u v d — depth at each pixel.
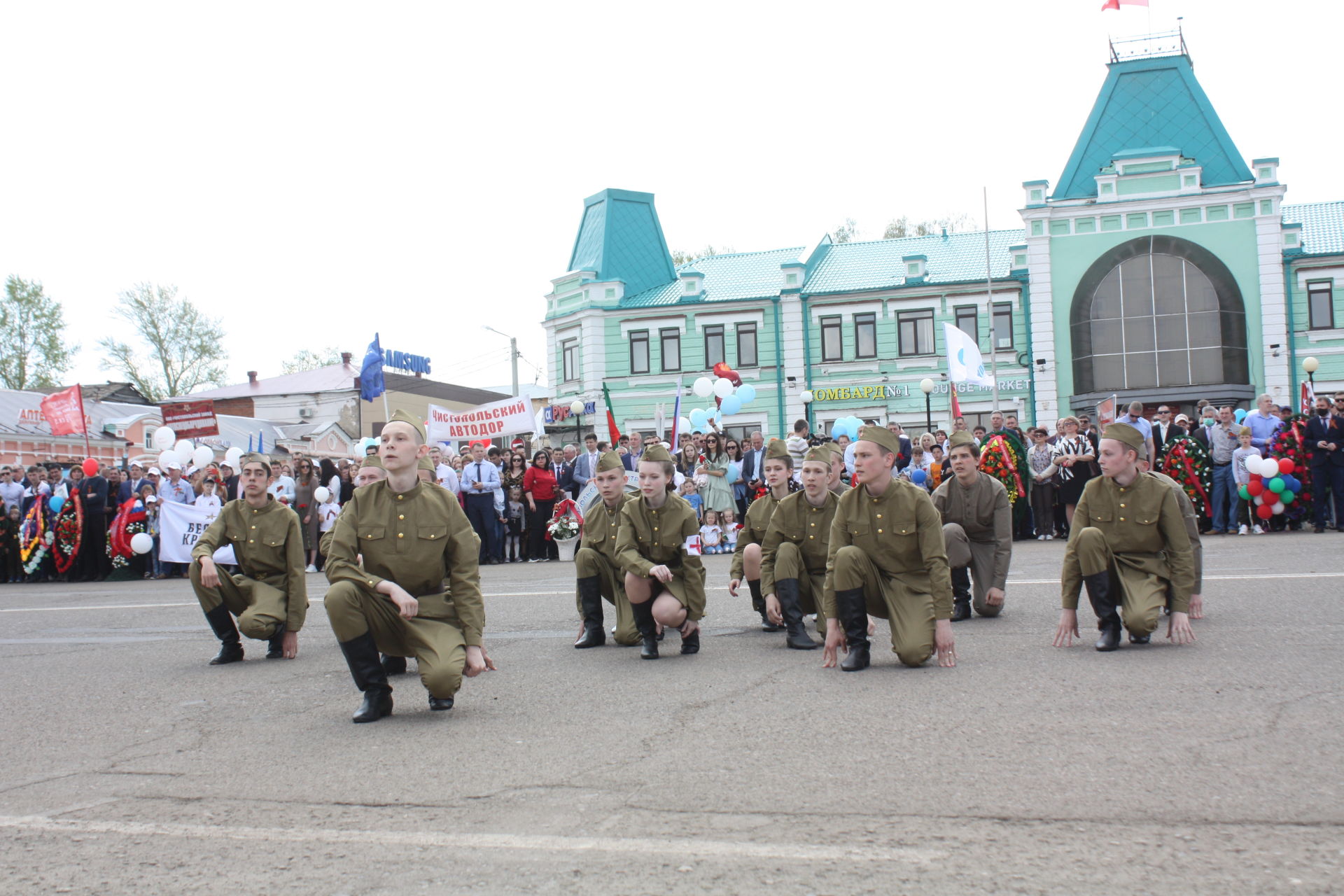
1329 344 35.00
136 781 5.05
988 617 9.27
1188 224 35.84
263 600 8.57
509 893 3.48
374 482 6.43
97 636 10.92
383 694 6.21
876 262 41.09
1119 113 37.47
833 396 38.75
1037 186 37.19
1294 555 12.70
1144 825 3.89
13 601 15.73
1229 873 3.44
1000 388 37.47
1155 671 6.57
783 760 4.92
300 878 3.70
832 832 3.93
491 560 18.81
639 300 41.12
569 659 8.06
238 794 4.74
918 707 5.88
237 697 7.11
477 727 5.86
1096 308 36.56
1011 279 37.47
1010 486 17.55
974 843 3.77
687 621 8.02
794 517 8.38
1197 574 8.52
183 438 21.39
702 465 19.48
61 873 3.84
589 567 8.61
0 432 33.16
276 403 53.84
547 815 4.25
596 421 40.50
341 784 4.83
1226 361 35.50
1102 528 7.58
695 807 4.28
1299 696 5.74
